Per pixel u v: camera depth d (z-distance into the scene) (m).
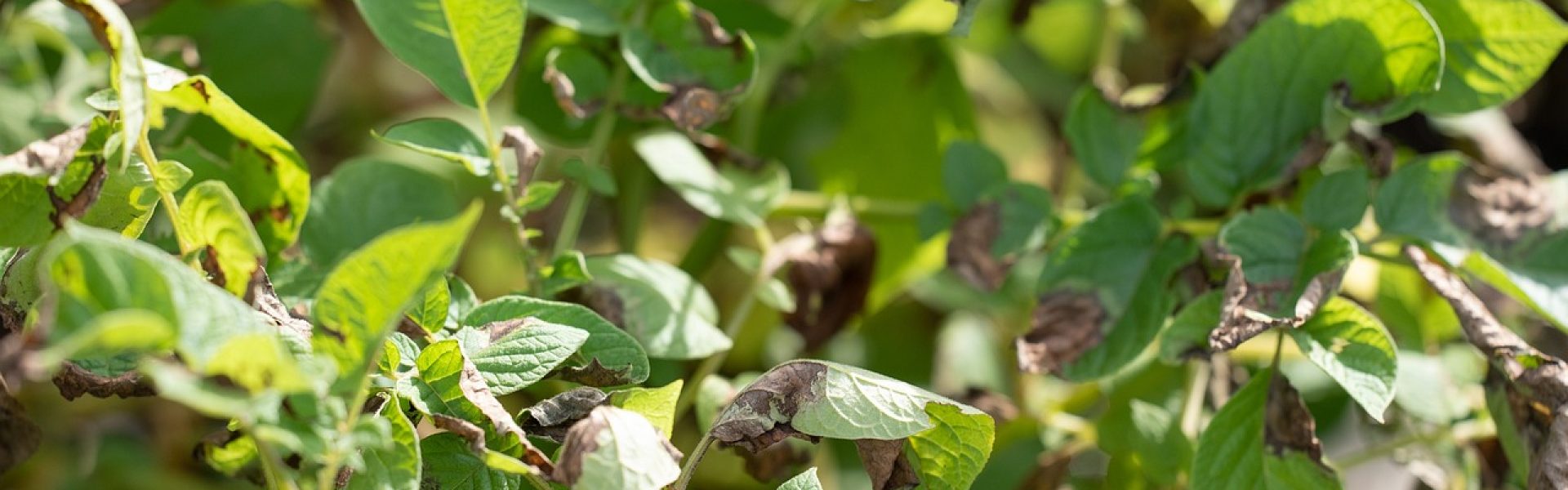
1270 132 0.94
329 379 0.78
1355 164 0.97
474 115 1.19
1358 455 0.99
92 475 1.09
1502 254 0.93
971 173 1.01
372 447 0.79
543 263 0.95
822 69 1.12
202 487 1.09
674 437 1.02
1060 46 1.21
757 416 0.84
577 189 0.96
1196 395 0.99
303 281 0.89
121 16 0.80
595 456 0.80
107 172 0.82
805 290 1.00
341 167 0.93
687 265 1.06
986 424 0.84
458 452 0.84
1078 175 1.08
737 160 1.01
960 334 1.11
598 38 0.97
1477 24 0.93
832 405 0.84
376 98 1.25
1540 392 0.88
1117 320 0.93
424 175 0.94
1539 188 0.94
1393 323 1.01
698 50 0.95
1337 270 0.89
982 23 1.15
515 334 0.84
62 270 0.74
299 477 0.80
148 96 0.82
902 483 0.85
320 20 1.07
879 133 1.12
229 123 0.86
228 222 0.80
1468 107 0.94
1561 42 0.92
